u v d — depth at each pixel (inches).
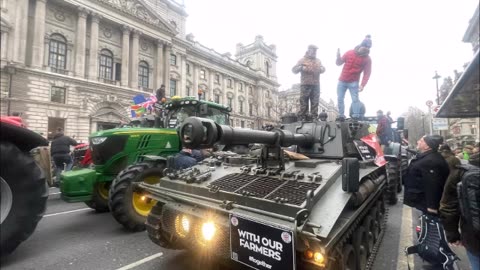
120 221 188.4
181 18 1625.2
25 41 920.3
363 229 133.4
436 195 128.4
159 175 205.6
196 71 1692.9
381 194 192.1
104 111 1080.8
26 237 143.4
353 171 104.7
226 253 106.5
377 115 320.8
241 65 2057.1
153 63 1330.0
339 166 130.3
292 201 99.0
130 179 190.4
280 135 128.3
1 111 862.5
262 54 2253.9
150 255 155.3
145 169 197.6
